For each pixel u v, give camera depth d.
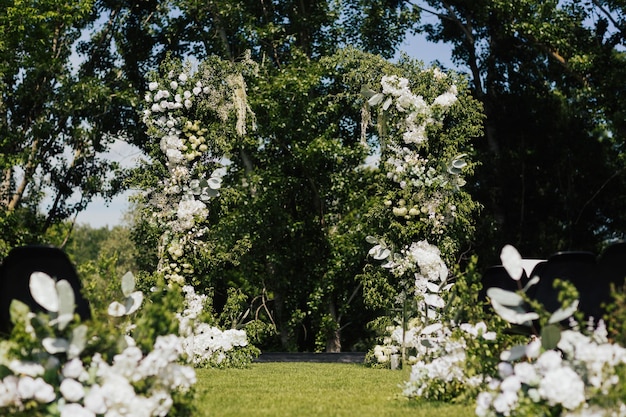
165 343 4.30
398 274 10.95
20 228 16.83
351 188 17.72
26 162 16.97
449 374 5.69
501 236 18.69
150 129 12.11
